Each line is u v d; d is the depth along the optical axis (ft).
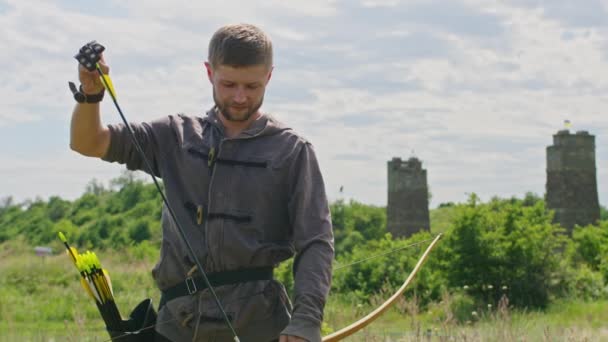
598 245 117.39
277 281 13.14
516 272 76.48
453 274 76.38
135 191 216.33
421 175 219.20
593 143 197.98
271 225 12.86
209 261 12.69
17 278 90.33
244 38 12.14
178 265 12.87
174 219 12.06
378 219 221.87
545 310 72.64
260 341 12.77
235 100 12.34
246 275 12.76
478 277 76.38
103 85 12.45
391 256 78.74
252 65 12.18
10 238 216.33
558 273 78.69
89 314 68.90
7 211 248.73
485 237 76.64
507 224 77.87
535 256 77.30
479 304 71.26
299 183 12.75
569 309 71.41
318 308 12.20
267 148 12.85
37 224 218.59
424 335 33.83
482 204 78.74
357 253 83.66
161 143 13.20
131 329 13.15
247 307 12.62
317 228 12.67
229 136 12.92
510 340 35.76
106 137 12.94
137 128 13.15
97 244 183.62
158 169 13.44
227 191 12.70
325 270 12.44
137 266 102.83
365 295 71.67
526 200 201.57
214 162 12.83
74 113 12.67
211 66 12.47
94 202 229.04
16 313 69.05
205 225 12.74
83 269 12.95
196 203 12.87
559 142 197.88
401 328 39.09
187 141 13.07
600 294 78.89
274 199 12.82
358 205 224.12
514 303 75.41
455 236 77.15
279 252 12.95
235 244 12.60
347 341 32.78
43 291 85.20
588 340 38.70
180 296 12.89
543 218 80.59
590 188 197.36
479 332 36.11
